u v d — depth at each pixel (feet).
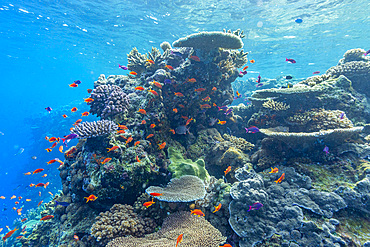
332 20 14.16
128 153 5.10
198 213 4.09
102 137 5.15
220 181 5.14
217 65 6.63
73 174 5.28
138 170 4.98
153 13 14.99
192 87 6.60
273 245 4.04
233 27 16.02
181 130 6.32
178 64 7.35
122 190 4.79
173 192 4.83
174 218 4.61
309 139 5.22
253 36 17.57
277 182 4.75
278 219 4.33
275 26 15.39
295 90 6.29
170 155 6.05
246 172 5.39
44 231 5.82
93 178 4.78
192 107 6.84
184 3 13.25
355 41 18.43
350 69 6.97
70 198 5.61
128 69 7.47
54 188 16.35
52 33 19.99
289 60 6.51
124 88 6.92
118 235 4.26
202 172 5.67
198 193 4.75
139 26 17.47
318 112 6.19
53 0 13.76
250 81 17.62
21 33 20.38
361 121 6.29
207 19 15.17
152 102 6.03
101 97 6.11
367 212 4.14
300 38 17.78
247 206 4.50
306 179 4.79
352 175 4.70
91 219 5.04
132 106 6.13
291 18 14.02
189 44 6.12
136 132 5.72
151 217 4.74
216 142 6.77
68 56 31.09
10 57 32.78
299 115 6.30
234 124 8.21
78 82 6.28
